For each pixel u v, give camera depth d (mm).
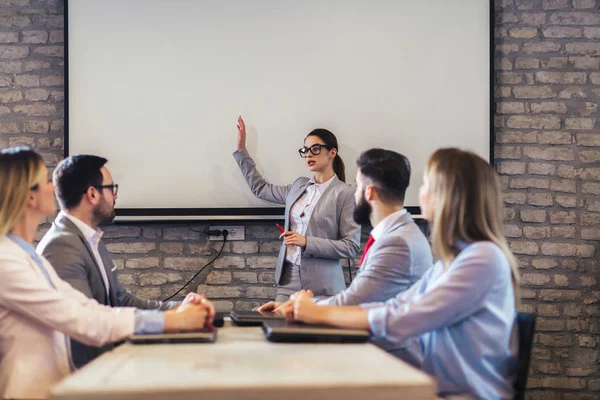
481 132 3463
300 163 3484
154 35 3455
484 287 1536
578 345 3496
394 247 1974
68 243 1990
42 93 3510
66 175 2105
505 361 1588
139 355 1383
